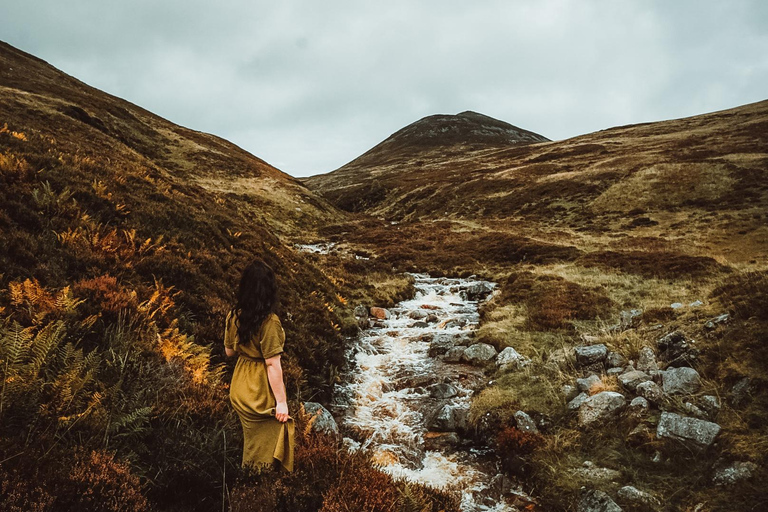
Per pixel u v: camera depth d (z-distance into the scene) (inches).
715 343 321.4
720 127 2640.3
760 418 242.2
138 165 715.4
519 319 534.0
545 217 1679.4
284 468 148.0
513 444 281.3
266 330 139.7
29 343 148.6
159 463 148.6
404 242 1380.4
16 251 253.3
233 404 146.5
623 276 731.4
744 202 1346.0
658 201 1526.8
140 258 347.6
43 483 109.3
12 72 1704.0
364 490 152.0
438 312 666.8
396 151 5644.7
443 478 261.6
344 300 618.5
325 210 1850.4
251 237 597.9
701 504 208.1
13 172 344.2
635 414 283.1
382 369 433.7
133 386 179.5
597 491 227.9
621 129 3636.8
